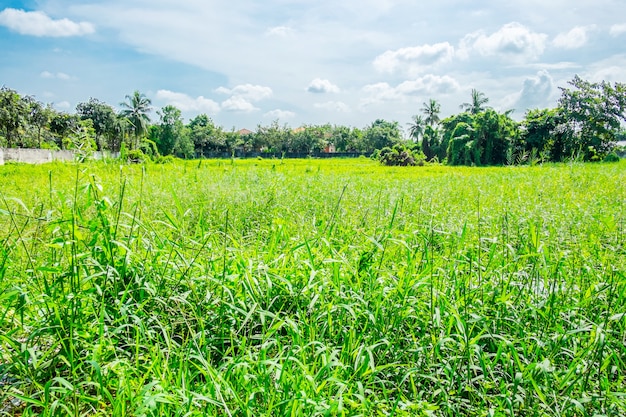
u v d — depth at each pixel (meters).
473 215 6.53
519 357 2.51
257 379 2.00
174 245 3.06
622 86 41.00
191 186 9.07
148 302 2.73
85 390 2.20
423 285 2.75
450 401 2.22
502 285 2.97
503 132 44.06
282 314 2.81
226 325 2.66
